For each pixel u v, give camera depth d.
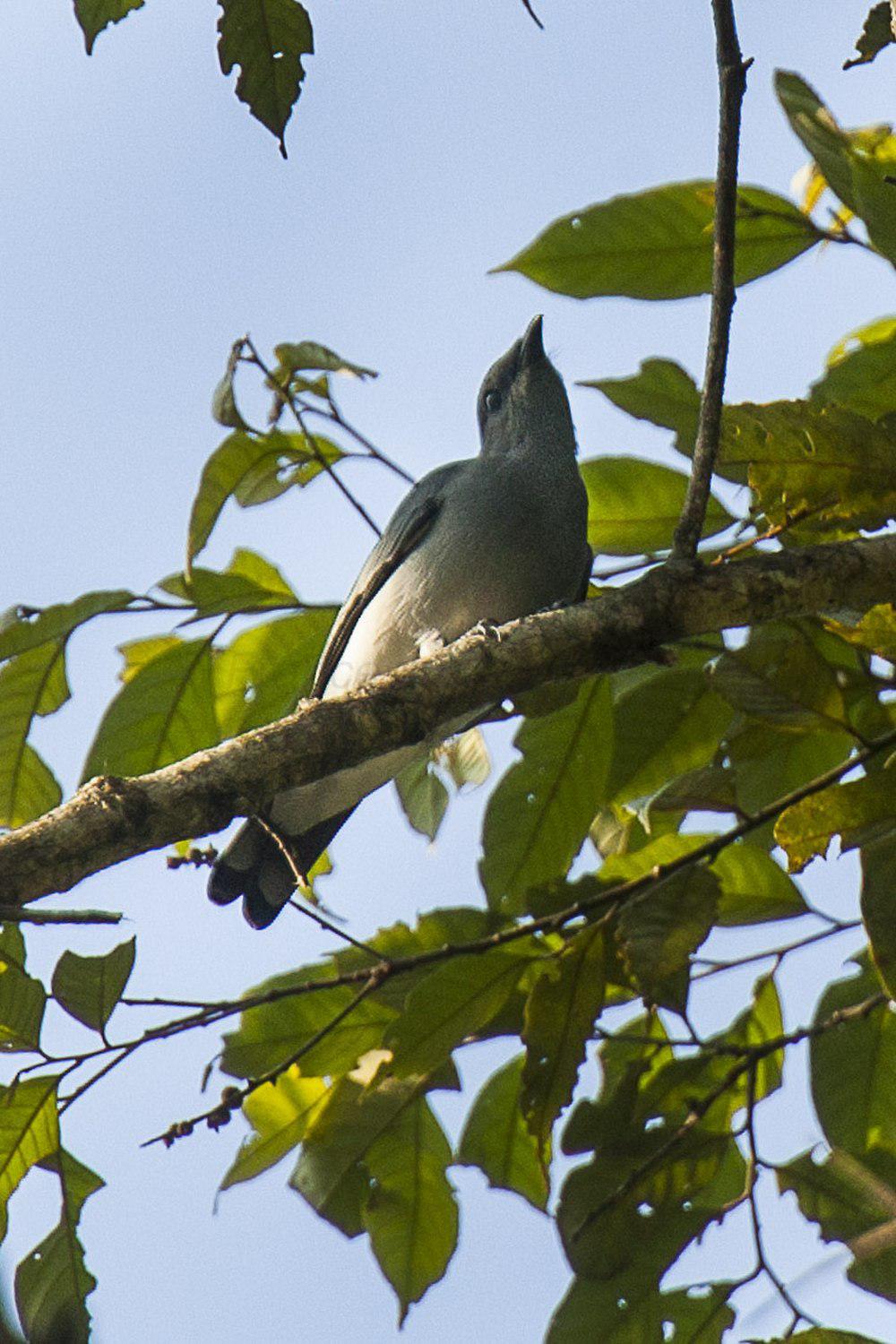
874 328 9.97
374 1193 8.65
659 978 7.27
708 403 7.28
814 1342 6.62
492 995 7.89
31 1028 6.84
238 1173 8.73
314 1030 8.76
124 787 6.38
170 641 9.94
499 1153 8.76
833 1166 7.57
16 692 9.04
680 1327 7.47
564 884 8.29
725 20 7.08
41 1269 7.01
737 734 7.97
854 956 8.66
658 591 7.32
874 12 7.71
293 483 8.86
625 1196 7.49
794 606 7.40
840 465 7.24
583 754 9.02
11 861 6.09
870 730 8.54
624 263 9.32
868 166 7.80
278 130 6.73
